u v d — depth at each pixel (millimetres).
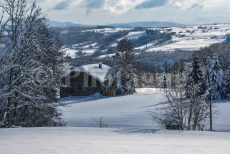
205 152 12664
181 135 18141
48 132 16969
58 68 28391
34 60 25031
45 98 25406
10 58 24188
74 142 13695
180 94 29188
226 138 16938
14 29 25141
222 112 62656
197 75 72188
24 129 18375
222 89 88125
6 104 24891
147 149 12773
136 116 61781
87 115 65438
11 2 24891
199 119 29469
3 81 24922
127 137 16047
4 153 11141
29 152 11375
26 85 24922
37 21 25328
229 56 105438
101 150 12188
